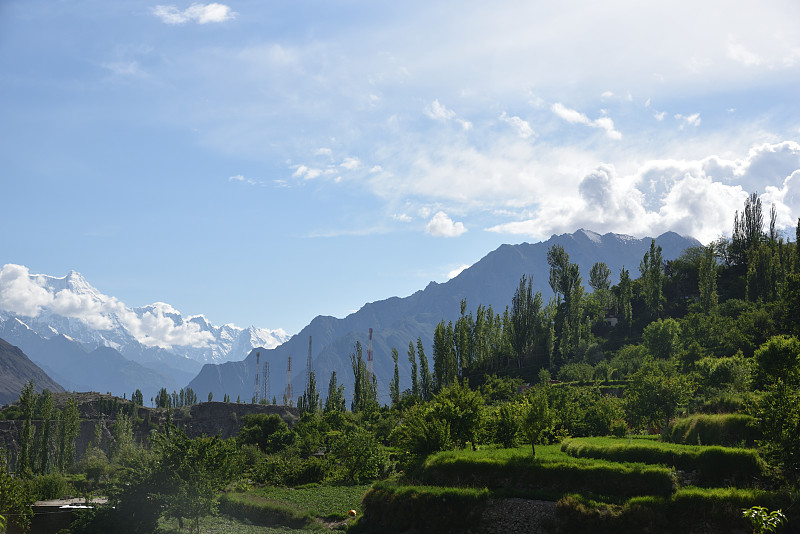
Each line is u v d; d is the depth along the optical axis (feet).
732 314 423.64
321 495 225.15
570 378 400.47
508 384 407.44
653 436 200.23
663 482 139.54
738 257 599.16
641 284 603.26
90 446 395.14
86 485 284.41
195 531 175.83
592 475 148.66
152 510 157.17
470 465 167.02
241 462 178.09
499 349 537.24
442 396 216.74
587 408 230.89
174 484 159.43
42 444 348.59
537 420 170.71
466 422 204.13
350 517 191.72
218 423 533.96
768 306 382.63
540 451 183.52
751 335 341.82
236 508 207.72
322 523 189.67
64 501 205.67
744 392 208.23
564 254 588.09
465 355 519.60
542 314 547.08
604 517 134.72
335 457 277.44
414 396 464.65
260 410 549.13
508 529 144.87
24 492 183.42
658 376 229.86
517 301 544.21
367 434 269.44
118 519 153.58
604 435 217.77
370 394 540.11
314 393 601.21
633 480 143.02
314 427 386.93
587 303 591.78
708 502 129.29
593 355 453.58
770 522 63.26
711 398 200.23
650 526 130.52
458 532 150.61
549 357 495.00
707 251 504.84
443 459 174.60
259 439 381.60
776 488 134.21
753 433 155.84
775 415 132.05
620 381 368.48
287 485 264.11
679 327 382.01
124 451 333.83
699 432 168.55
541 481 154.92
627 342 494.59
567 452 178.50
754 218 606.96
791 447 127.75
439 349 489.26
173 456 164.66
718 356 345.31
